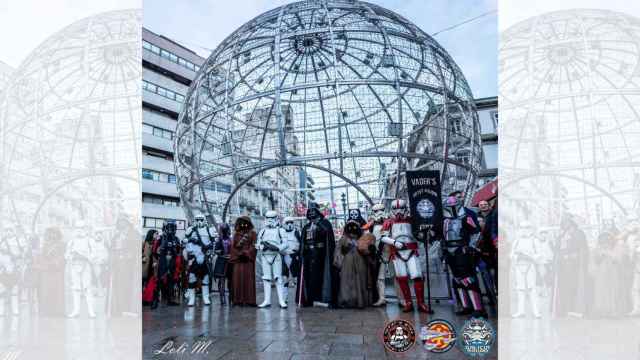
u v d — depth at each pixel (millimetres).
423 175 6344
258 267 10305
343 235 7305
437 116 9406
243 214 9797
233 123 9688
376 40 9539
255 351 3773
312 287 7289
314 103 9391
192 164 10633
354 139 9070
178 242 8242
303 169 9430
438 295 7613
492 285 6551
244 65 9914
